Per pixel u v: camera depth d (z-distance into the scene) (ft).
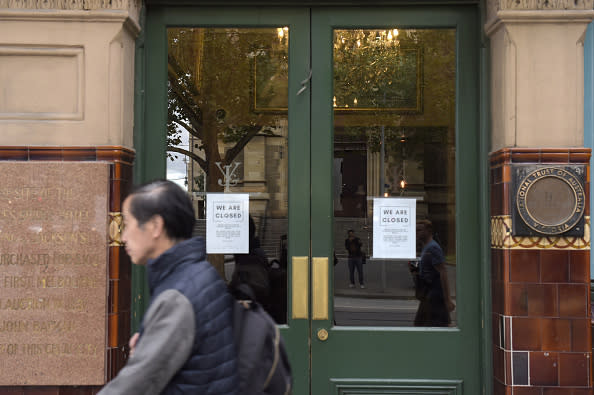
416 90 13.21
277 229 12.98
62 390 11.39
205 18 13.15
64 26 11.77
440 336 12.69
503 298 11.65
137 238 5.92
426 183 13.03
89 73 11.75
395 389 12.64
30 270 11.28
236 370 5.61
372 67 13.39
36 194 11.35
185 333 5.37
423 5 13.08
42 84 11.80
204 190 13.09
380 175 13.07
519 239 11.53
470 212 12.84
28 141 11.72
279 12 13.15
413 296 12.85
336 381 12.62
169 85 13.25
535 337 11.48
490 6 12.32
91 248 11.35
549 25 11.76
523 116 11.71
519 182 11.50
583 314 11.44
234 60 13.42
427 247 12.94
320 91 13.05
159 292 5.58
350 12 13.14
